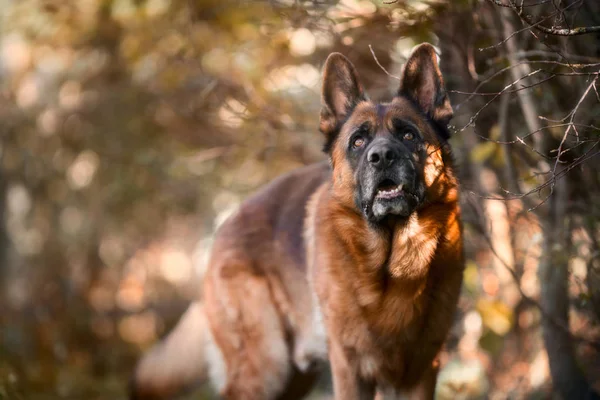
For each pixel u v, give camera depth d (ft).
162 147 45.88
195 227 68.28
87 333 56.95
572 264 25.85
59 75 51.78
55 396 43.80
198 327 29.53
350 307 22.22
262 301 26.71
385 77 32.17
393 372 22.52
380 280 21.83
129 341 58.95
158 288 69.62
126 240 64.69
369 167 20.85
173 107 41.65
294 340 26.58
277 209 27.48
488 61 24.52
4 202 54.60
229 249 27.53
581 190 25.70
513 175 25.04
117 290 65.00
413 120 21.57
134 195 52.60
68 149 53.83
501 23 25.09
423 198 21.08
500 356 29.66
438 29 25.88
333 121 23.31
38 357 49.47
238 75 36.55
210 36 38.14
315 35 28.78
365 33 26.84
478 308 25.70
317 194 25.68
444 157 21.84
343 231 22.21
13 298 54.08
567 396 25.04
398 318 21.76
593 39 23.12
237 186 42.55
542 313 24.36
